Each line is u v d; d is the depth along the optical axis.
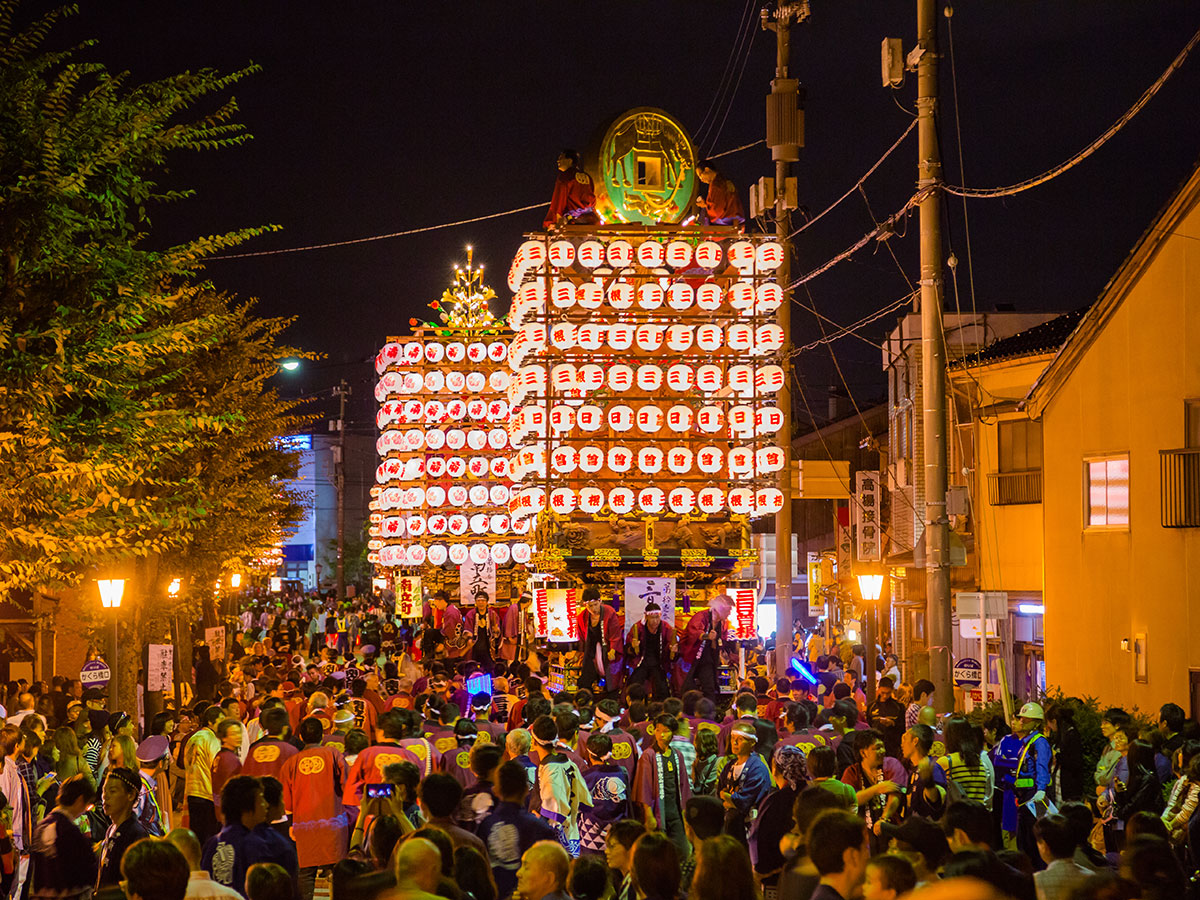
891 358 35.56
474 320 39.97
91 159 12.84
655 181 25.14
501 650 33.41
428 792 8.05
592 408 24.03
